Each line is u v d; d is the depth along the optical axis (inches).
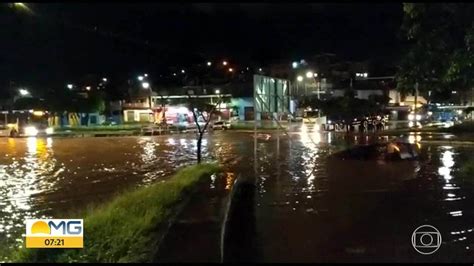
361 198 449.7
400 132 1637.6
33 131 1934.1
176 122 2418.8
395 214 378.3
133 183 624.7
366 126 1830.7
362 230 329.7
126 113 2805.1
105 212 360.2
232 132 1870.1
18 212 442.9
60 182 645.3
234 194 444.1
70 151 1164.5
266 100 625.6
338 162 761.0
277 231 325.1
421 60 373.4
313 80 2847.0
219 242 271.7
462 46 351.6
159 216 333.4
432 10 342.3
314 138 1428.4
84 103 2507.4
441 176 589.9
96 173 739.4
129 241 276.5
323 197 456.4
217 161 844.6
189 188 454.0
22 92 2578.7
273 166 733.9
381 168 679.7
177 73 2438.5
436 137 1380.4
